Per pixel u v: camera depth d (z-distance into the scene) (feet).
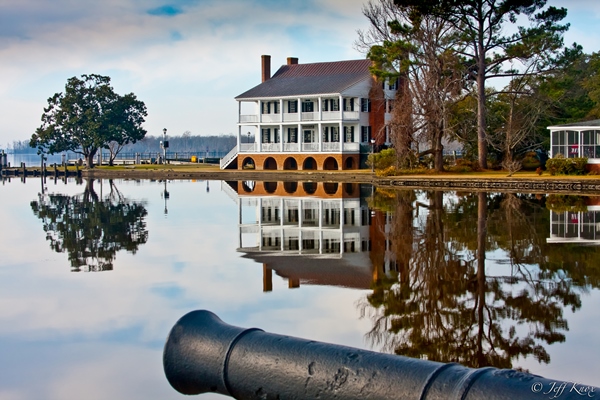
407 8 158.71
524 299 38.68
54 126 259.19
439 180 138.72
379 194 121.60
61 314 36.65
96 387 25.77
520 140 159.02
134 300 39.75
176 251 59.21
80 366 28.19
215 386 14.53
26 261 53.88
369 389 12.73
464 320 34.45
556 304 37.45
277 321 34.53
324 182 166.91
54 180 212.02
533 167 174.81
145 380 26.53
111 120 268.00
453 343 30.48
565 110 181.88
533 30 155.02
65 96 262.88
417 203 100.94
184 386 14.98
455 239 62.90
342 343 30.58
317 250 59.77
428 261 51.96
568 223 72.79
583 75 211.20
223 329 14.92
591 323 33.42
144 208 102.47
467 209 89.97
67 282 45.19
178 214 92.94
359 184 156.35
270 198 118.32
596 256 52.54
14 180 215.92
